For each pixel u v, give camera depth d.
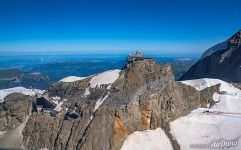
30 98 196.88
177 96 174.88
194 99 180.88
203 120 167.62
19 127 180.25
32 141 171.62
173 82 178.88
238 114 173.12
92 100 175.62
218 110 177.12
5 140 175.38
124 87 178.38
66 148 158.88
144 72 183.00
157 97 168.88
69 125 167.50
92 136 154.88
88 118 165.50
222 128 160.75
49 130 171.25
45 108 185.38
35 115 180.00
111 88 179.62
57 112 179.88
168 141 157.25
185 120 166.75
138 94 170.12
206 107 181.25
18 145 172.12
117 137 154.12
